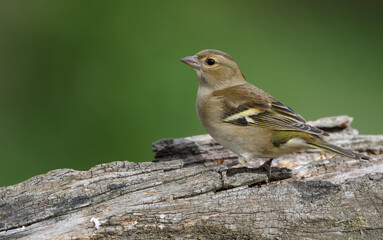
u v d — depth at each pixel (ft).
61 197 25.84
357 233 25.21
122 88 45.47
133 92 45.47
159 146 34.99
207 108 31.65
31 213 25.11
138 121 44.52
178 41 48.08
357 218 25.67
